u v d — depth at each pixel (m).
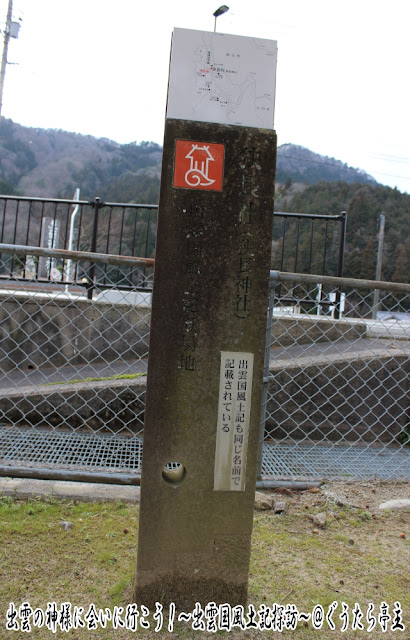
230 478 2.00
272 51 2.00
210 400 1.97
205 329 1.96
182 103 1.95
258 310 1.99
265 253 1.99
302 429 4.42
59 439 3.89
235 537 2.02
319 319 5.45
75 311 5.34
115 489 3.03
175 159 1.93
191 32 1.96
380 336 5.71
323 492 3.23
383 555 2.51
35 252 2.95
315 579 2.29
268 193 1.98
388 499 3.19
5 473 3.10
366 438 4.48
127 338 5.41
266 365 3.22
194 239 1.95
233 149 1.96
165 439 1.96
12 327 5.29
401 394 4.50
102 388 4.14
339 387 4.45
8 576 2.17
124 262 2.98
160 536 1.98
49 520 2.65
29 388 4.31
